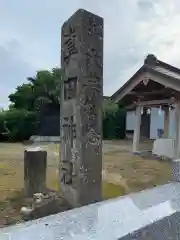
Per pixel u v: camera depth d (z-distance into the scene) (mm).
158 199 1382
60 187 4168
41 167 4285
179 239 1189
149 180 5445
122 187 4855
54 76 19500
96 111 3742
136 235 998
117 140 17188
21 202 3873
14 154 10031
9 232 923
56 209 3498
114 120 18188
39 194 3824
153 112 16094
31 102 19375
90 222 1039
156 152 8875
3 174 6098
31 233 920
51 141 16328
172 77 7203
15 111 17797
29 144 14648
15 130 17297
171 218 1172
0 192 4430
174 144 8117
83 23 3660
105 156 9086
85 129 3629
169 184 1732
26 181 4242
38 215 3289
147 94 8859
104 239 904
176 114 7965
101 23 3869
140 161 8000
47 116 17797
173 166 1882
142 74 8094
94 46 3766
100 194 3693
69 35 3975
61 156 4211
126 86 8789
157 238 1092
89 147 3648
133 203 1308
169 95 8336
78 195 3535
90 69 3705
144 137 15266
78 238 896
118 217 1109
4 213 3428
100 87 3809
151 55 8211
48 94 18859
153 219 1108
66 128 4074
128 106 10180
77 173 3607
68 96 4043
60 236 905
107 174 6047
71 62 3920
